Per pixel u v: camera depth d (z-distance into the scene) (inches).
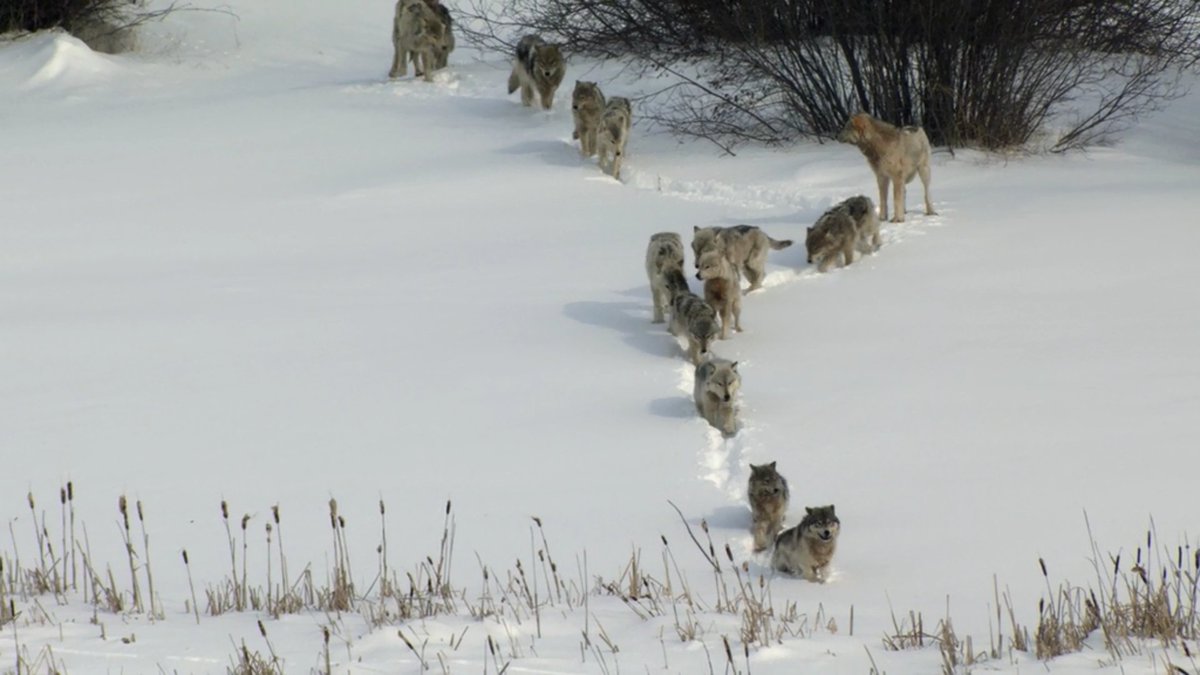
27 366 1737.2
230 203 2679.6
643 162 2866.6
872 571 1081.4
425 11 3651.6
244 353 1759.4
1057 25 3036.4
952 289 1893.5
